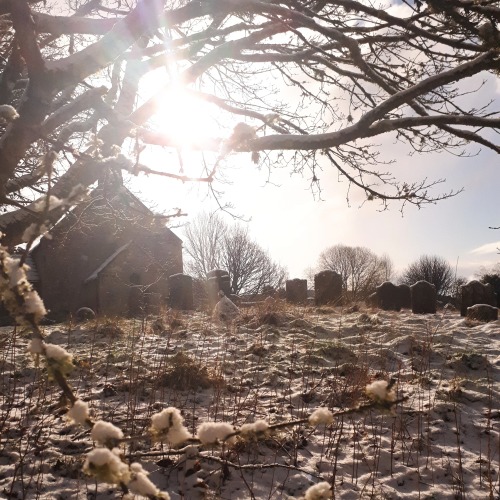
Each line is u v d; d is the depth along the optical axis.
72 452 5.20
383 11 4.49
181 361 7.71
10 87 4.12
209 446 1.49
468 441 6.02
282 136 4.09
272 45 6.41
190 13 4.27
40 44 5.61
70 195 1.79
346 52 5.72
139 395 6.95
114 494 4.55
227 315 13.20
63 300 28.89
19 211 4.02
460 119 4.07
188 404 6.69
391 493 4.81
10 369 7.67
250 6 4.28
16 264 1.62
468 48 4.44
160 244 30.30
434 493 4.88
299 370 8.35
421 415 6.53
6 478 4.66
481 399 7.14
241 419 6.09
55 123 4.05
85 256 29.41
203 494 4.54
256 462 5.23
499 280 24.06
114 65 5.72
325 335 11.05
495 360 8.89
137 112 4.98
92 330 10.75
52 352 1.47
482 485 5.03
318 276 17.41
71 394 1.49
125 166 2.80
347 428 6.18
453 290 40.66
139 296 19.44
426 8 4.86
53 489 4.58
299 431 5.95
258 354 9.19
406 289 16.31
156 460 5.10
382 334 11.05
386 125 4.14
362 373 7.52
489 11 4.19
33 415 6.05
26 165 7.13
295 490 4.83
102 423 1.40
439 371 8.30
